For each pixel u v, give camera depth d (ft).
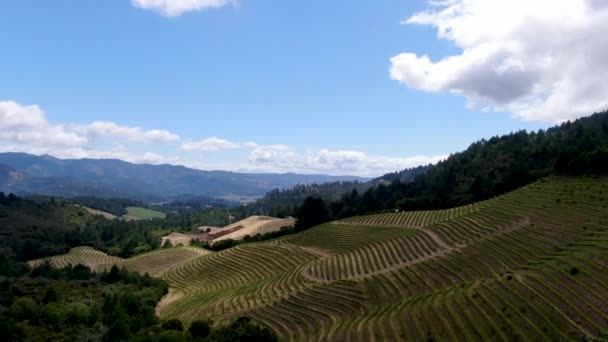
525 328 190.49
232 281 470.80
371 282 323.78
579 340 171.32
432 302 246.68
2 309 290.76
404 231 503.20
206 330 254.68
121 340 247.70
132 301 335.06
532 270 248.32
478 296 233.14
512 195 475.72
